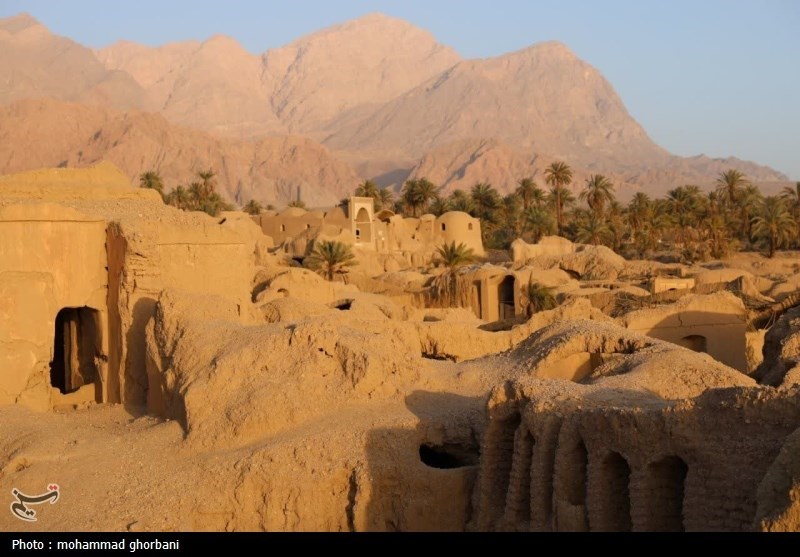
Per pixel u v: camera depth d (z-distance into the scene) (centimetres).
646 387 1609
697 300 2580
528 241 10281
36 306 2069
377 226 7962
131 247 2108
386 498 1548
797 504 1023
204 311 1989
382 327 2145
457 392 1836
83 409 2070
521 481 1448
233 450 1631
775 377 1795
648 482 1262
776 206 8006
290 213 8150
